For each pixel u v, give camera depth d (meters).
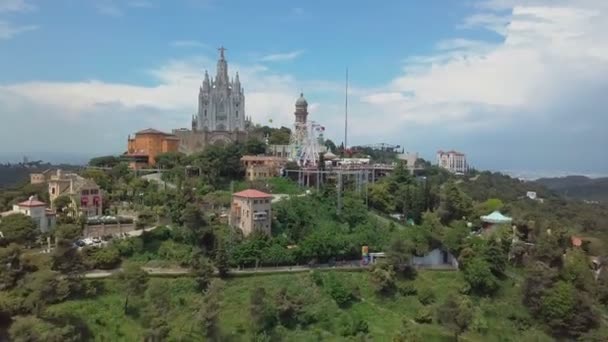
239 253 147.12
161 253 147.00
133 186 194.00
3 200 182.75
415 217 189.62
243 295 134.88
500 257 154.50
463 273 153.62
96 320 119.94
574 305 135.25
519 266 163.62
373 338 126.12
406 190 199.00
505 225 177.25
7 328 114.81
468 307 136.25
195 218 150.38
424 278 151.88
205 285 135.00
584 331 132.88
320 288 141.38
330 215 178.12
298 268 149.62
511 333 134.62
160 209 166.88
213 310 118.94
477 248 158.62
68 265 126.38
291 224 167.25
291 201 182.25
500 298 146.12
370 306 139.88
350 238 161.75
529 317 139.00
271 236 162.12
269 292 136.00
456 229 166.00
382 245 164.25
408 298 143.62
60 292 119.75
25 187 199.38
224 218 171.50
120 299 127.12
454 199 189.75
